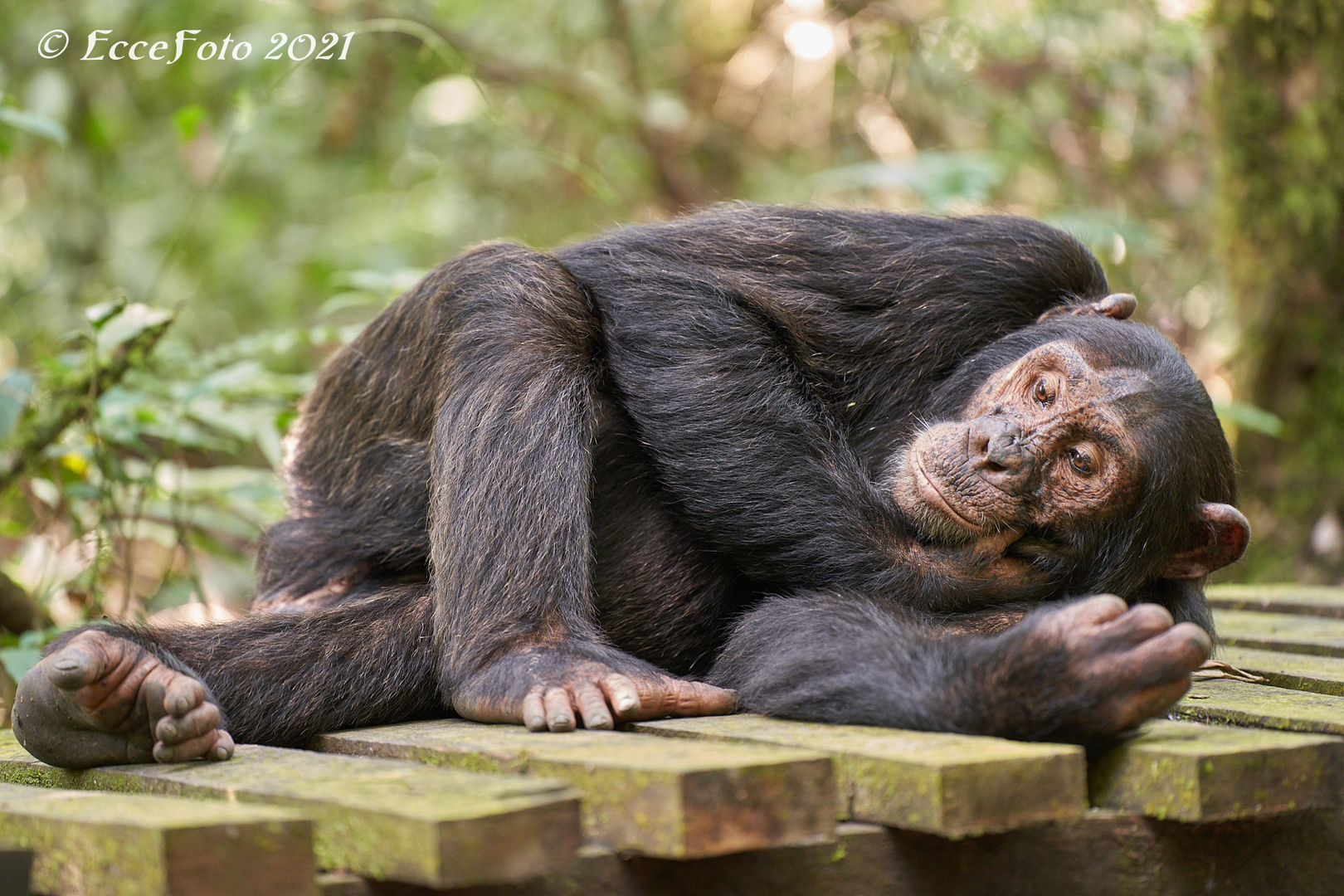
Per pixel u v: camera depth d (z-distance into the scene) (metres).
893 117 21.08
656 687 6.77
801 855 5.63
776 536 7.72
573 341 7.91
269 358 20.67
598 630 7.38
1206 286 19.11
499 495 7.23
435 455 7.61
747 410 7.88
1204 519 8.22
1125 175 19.50
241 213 22.75
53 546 12.92
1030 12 19.86
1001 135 20.23
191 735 6.14
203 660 7.15
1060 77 19.52
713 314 8.17
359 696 7.36
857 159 21.69
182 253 22.20
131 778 6.14
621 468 8.20
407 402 8.35
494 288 7.93
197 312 21.78
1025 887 5.89
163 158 22.59
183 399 12.11
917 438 8.33
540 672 6.82
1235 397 15.90
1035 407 8.12
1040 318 8.84
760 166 23.08
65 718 6.25
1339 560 15.00
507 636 7.01
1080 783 5.67
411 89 22.80
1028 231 9.17
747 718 6.74
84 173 20.78
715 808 5.22
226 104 21.67
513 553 7.13
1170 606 8.55
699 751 5.77
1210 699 7.52
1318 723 6.73
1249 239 15.53
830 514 7.75
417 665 7.50
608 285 8.45
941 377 8.83
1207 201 18.81
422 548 8.40
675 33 23.98
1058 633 5.98
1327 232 15.16
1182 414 8.08
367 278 13.71
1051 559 7.98
